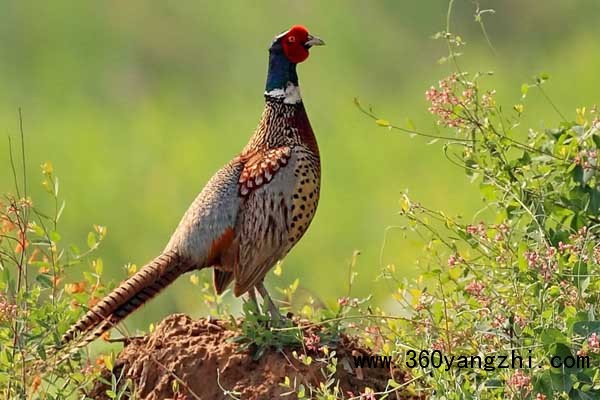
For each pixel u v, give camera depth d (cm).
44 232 1027
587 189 1006
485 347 936
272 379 966
